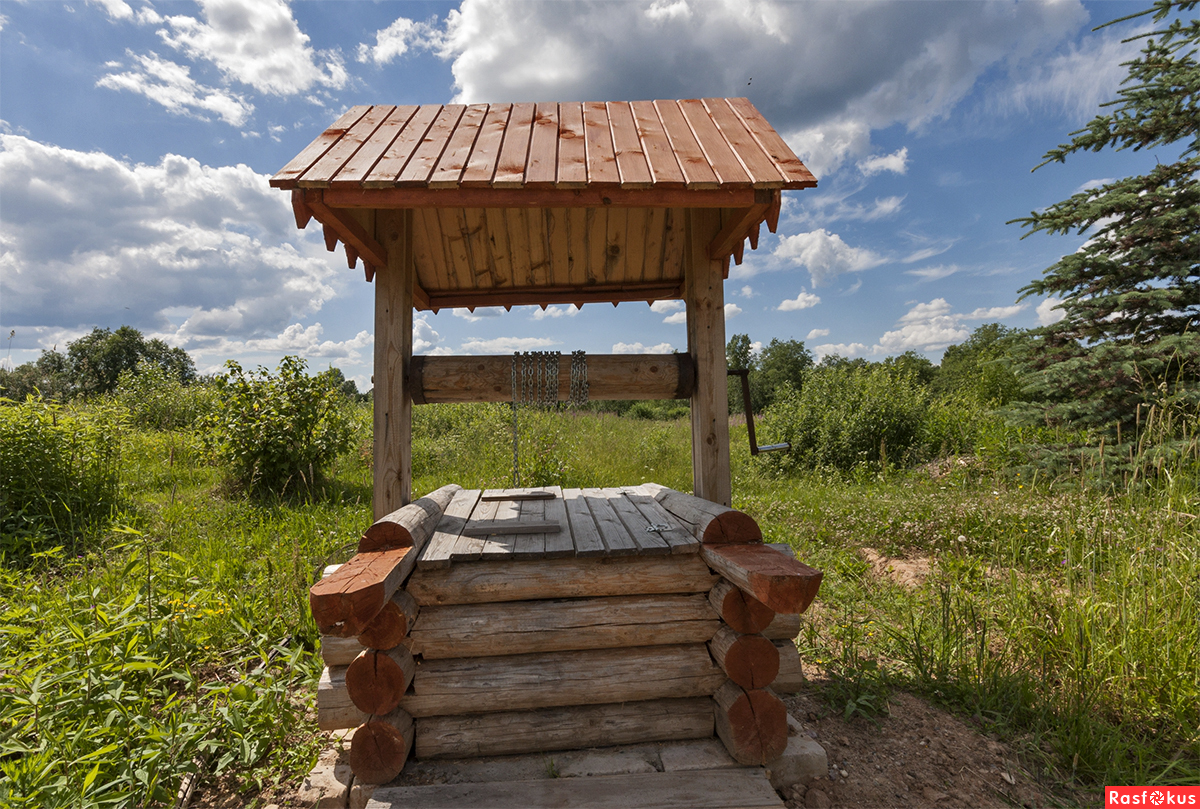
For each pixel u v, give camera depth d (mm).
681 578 2613
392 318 3270
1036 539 4852
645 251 4207
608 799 2170
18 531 5238
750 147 3025
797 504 6785
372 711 2305
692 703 2574
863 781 2426
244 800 2369
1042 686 2920
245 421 7344
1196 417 4875
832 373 10750
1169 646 2938
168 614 3438
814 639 3680
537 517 3227
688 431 12805
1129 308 6738
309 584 4020
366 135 3127
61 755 2307
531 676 2494
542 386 3363
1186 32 6137
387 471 3242
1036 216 7328
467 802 2168
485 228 3951
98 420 7484
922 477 8156
